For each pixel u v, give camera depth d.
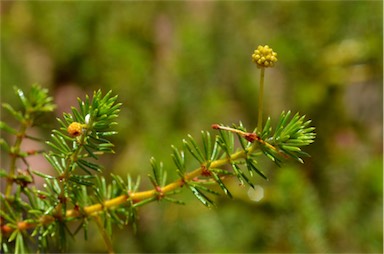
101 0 0.36
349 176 0.33
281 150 0.16
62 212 0.18
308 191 0.28
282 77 0.35
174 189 0.18
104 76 0.35
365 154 0.35
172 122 0.34
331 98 0.35
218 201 0.32
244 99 0.35
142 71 0.34
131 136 0.34
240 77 0.35
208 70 0.35
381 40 0.35
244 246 0.31
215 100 0.34
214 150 0.17
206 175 0.17
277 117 0.34
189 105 0.34
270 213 0.31
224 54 0.35
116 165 0.33
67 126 0.17
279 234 0.29
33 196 0.19
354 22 0.35
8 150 0.19
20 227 0.19
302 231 0.27
